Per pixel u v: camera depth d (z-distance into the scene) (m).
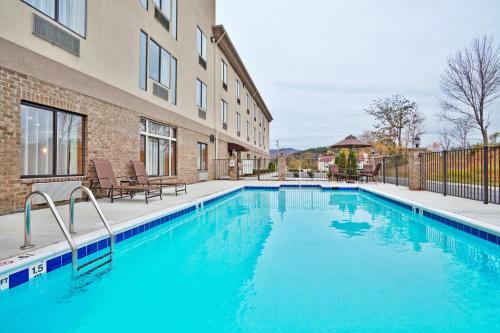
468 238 5.20
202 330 2.32
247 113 28.73
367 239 5.19
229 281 3.32
